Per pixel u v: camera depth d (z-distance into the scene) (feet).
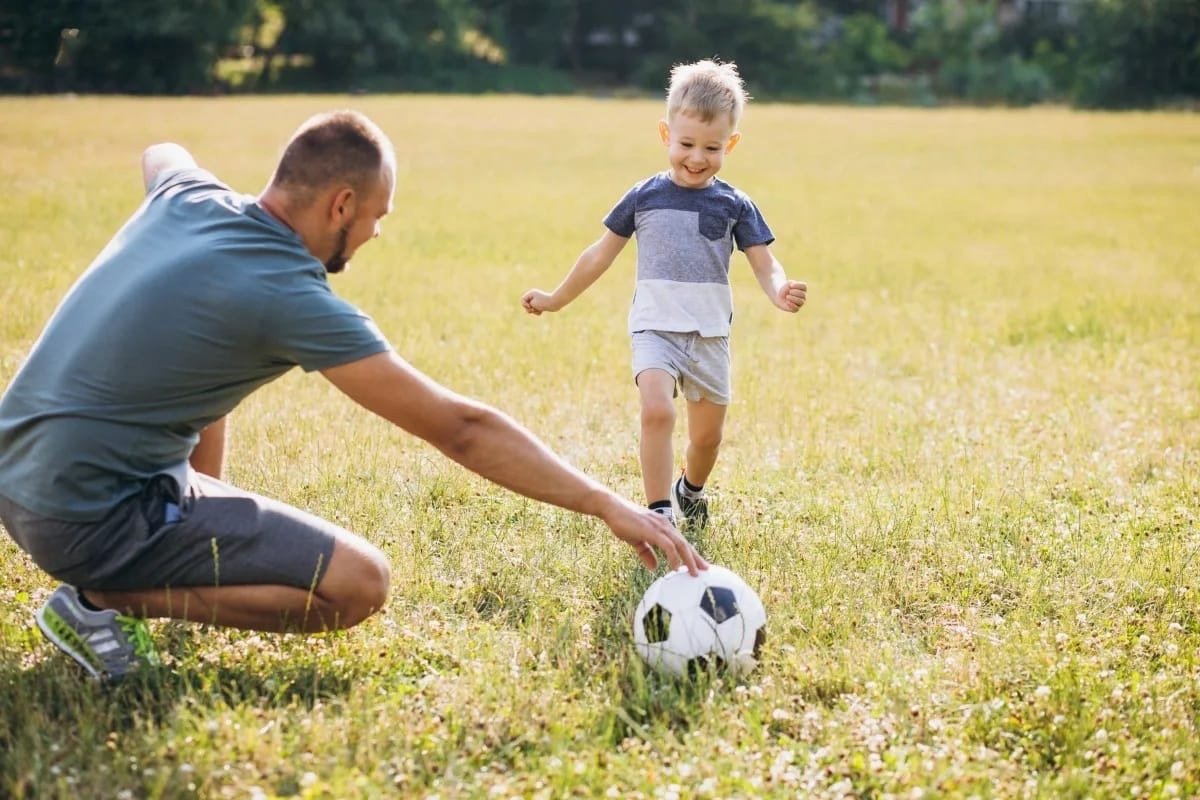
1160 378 29.96
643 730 12.33
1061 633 14.69
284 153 12.55
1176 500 20.25
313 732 11.78
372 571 13.32
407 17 241.35
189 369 12.19
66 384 12.12
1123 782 11.55
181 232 12.55
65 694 12.46
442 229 54.13
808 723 12.49
